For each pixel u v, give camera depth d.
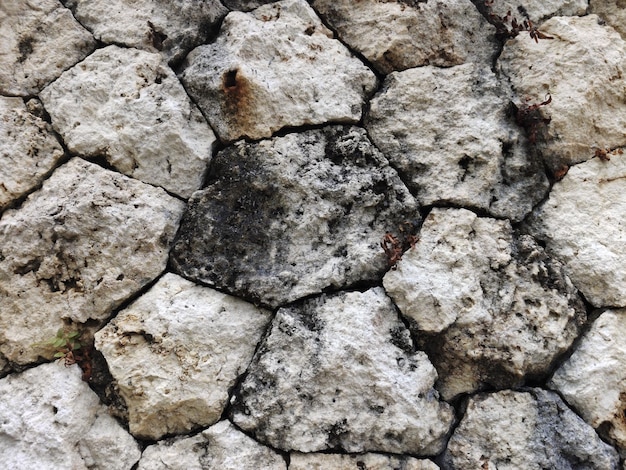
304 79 0.92
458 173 0.90
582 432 0.83
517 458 0.82
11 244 0.85
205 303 0.85
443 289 0.85
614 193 0.92
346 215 0.88
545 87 0.94
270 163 0.88
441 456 0.84
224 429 0.82
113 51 0.93
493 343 0.84
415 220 0.89
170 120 0.89
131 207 0.87
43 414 0.81
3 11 0.93
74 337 0.85
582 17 0.98
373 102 0.94
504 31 0.98
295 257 0.87
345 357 0.82
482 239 0.88
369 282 0.87
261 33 0.92
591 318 0.88
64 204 0.86
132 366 0.82
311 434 0.81
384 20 0.95
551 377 0.86
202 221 0.87
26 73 0.92
